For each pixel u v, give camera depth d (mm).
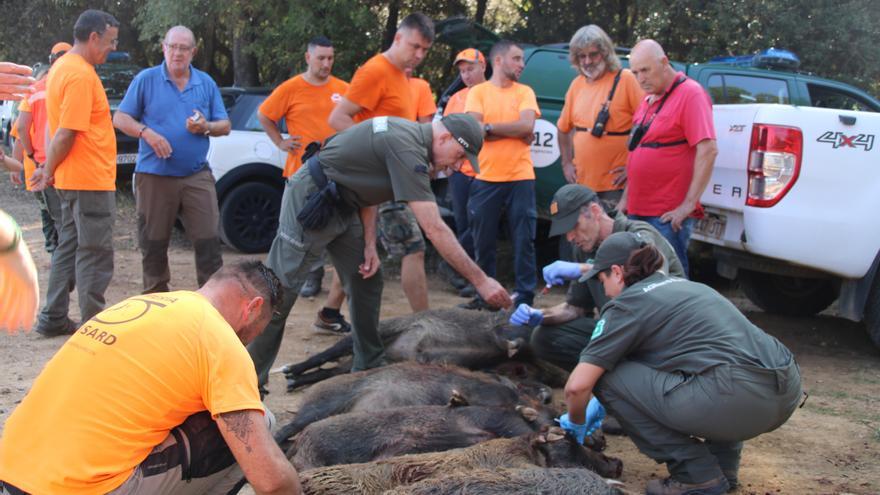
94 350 2783
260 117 7512
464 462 3721
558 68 8102
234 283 3115
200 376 2812
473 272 4754
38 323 6555
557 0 14828
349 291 5293
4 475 2725
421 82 7637
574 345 5121
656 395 3814
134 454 2766
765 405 3730
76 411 2721
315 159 4887
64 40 18438
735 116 6316
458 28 8773
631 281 4004
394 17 14266
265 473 2799
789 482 4285
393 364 4934
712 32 13094
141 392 2758
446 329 5656
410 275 6453
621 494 3367
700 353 3762
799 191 5977
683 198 5824
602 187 6836
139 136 6355
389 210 6367
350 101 6184
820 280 7789
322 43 7336
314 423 4160
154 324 2828
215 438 2965
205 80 6719
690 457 3883
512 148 7059
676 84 5773
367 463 3650
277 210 10125
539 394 5070
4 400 5094
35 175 6266
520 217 7156
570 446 4062
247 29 13445
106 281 6344
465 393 4723
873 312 6270
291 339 6668
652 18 13156
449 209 8609
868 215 6004
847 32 12586
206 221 6703
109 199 6293
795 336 7371
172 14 13305
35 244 10297
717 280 9258
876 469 4473
